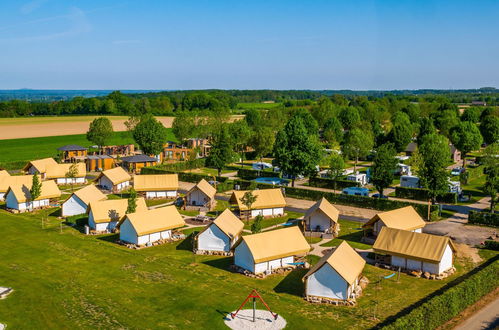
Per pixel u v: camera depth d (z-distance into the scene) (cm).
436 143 12725
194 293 5394
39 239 7369
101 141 15988
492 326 4669
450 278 5941
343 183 11394
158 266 6272
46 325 4603
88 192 8994
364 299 5284
